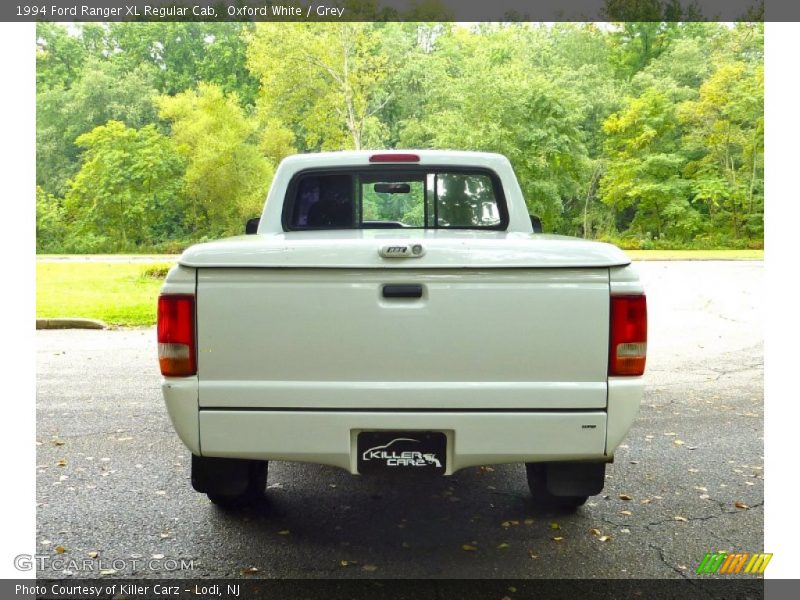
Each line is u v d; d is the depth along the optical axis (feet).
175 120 169.99
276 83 132.36
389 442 10.45
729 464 16.34
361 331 10.23
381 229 16.19
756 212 148.66
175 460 16.69
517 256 10.12
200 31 215.10
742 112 147.54
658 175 154.10
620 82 185.57
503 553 11.64
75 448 17.61
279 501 14.16
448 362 10.24
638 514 13.35
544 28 196.75
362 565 11.18
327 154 16.10
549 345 10.23
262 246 10.20
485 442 10.31
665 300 50.88
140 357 31.14
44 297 53.57
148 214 164.45
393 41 181.47
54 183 187.73
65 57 214.48
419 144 160.25
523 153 130.31
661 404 22.34
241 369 10.31
